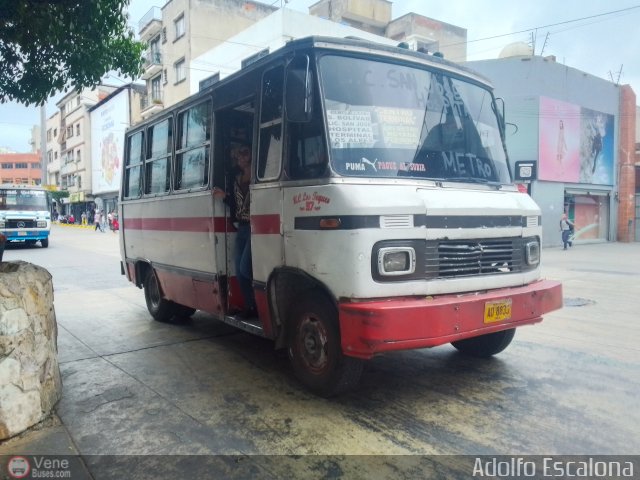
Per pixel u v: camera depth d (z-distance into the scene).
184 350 5.84
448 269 3.87
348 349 3.61
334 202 3.70
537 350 5.64
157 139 6.82
